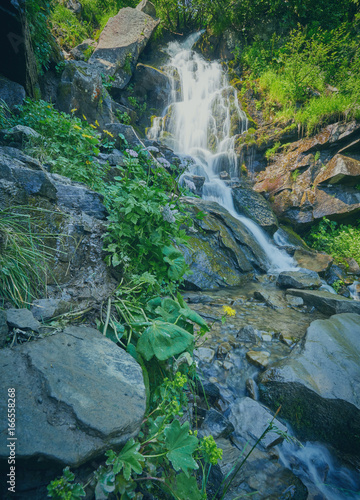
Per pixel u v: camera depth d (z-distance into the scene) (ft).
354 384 7.26
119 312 6.07
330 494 5.70
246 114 31.63
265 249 19.54
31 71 15.31
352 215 23.75
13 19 12.28
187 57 38.68
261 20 36.76
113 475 3.49
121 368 4.62
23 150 9.04
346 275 18.75
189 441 4.10
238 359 8.54
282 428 6.51
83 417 3.51
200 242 16.24
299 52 32.32
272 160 28.17
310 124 26.18
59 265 6.40
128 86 31.53
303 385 7.06
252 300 13.09
